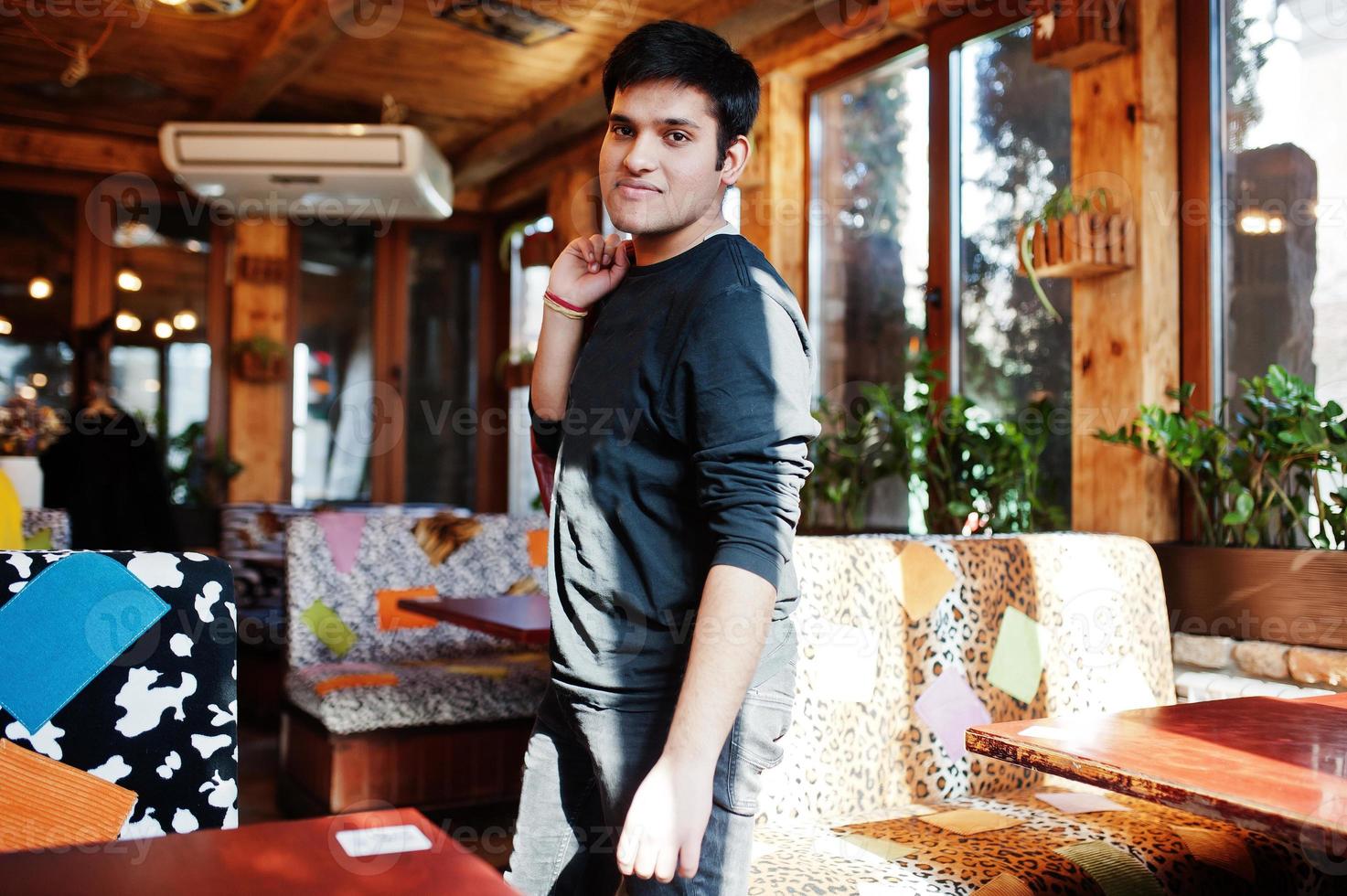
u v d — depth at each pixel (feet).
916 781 6.20
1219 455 7.95
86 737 3.59
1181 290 9.05
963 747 6.37
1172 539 8.74
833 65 13.32
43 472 12.51
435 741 9.21
